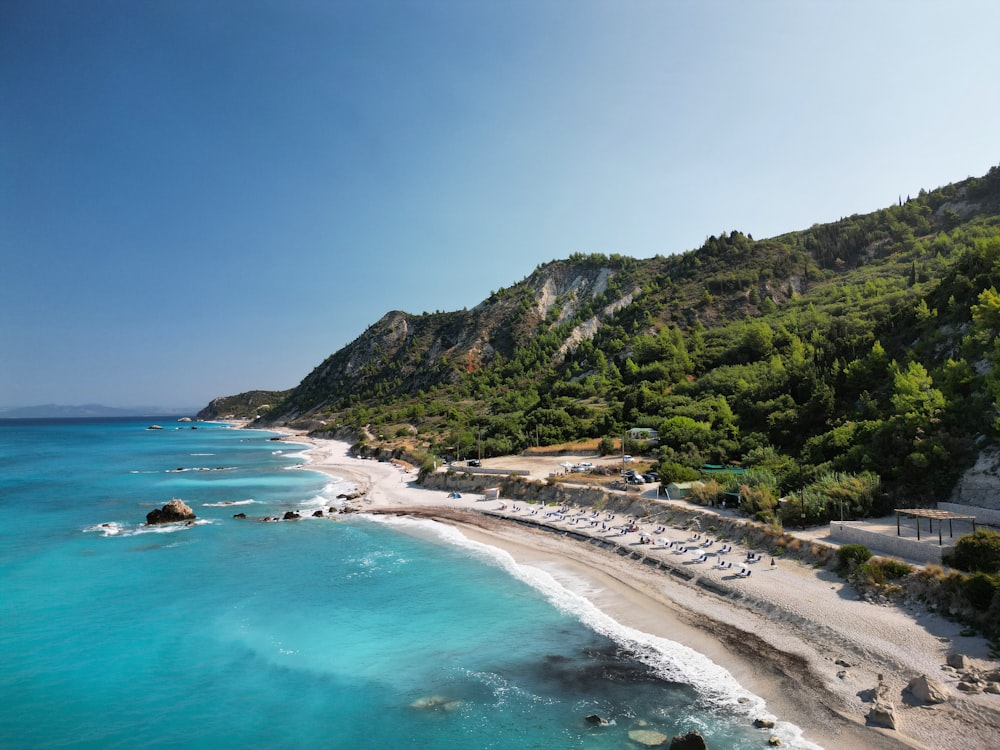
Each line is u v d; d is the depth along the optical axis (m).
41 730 21.95
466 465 85.00
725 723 21.05
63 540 51.41
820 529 38.97
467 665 26.52
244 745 20.94
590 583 37.31
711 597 32.78
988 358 43.53
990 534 28.98
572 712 22.27
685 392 102.81
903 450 43.03
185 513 60.38
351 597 35.94
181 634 30.61
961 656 23.03
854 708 21.28
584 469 72.12
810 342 98.00
